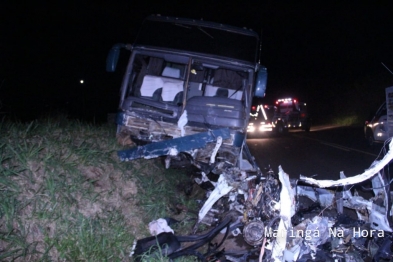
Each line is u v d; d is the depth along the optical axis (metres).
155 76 8.18
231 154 7.77
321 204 5.86
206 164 7.52
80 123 8.33
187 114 7.76
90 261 4.59
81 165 6.08
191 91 8.59
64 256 4.47
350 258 4.82
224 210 6.64
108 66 7.86
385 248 4.86
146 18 8.27
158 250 5.07
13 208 4.44
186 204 7.26
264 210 5.84
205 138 7.49
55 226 4.74
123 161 7.15
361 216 5.57
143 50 7.92
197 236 5.59
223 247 5.89
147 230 5.78
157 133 7.78
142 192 6.61
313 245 4.82
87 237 4.80
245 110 7.84
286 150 16.81
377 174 5.40
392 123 12.52
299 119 26.06
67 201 5.11
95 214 5.34
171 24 8.20
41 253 4.32
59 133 6.89
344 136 23.73
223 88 8.60
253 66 7.90
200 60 7.89
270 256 4.80
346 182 5.03
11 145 5.53
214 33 8.16
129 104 7.80
